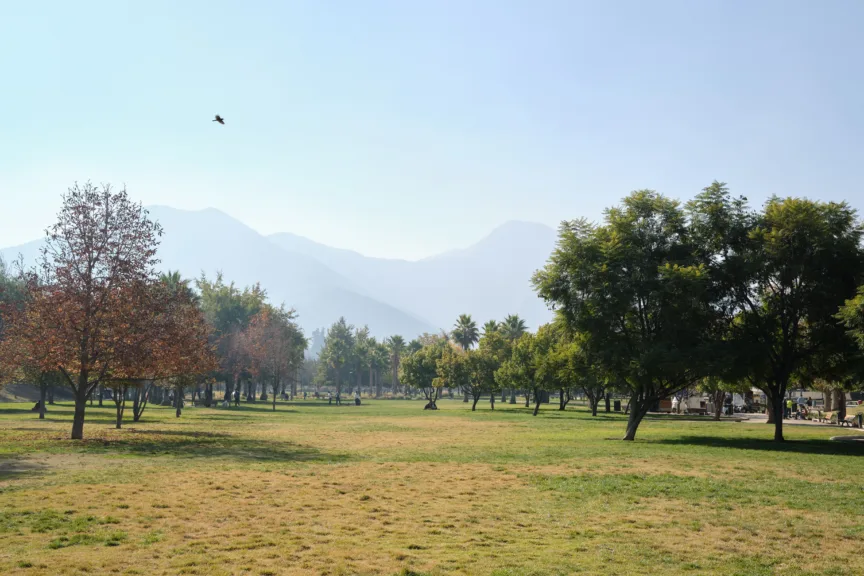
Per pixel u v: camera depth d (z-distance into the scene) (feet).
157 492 55.72
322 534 42.42
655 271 124.16
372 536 41.98
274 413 241.14
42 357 108.78
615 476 69.97
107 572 33.32
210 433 129.18
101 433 123.13
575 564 36.27
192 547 38.47
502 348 316.19
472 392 293.02
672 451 98.53
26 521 44.09
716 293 124.88
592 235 131.13
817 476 71.41
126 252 116.57
